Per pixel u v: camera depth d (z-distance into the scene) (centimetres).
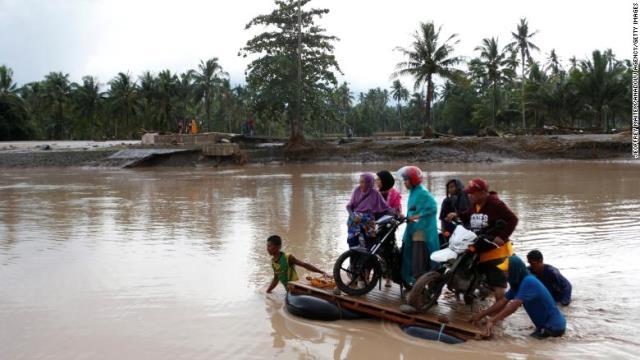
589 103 5784
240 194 2059
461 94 8931
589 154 3838
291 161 4162
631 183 2200
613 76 5575
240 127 10038
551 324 598
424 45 4953
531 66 6744
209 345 593
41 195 2119
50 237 1220
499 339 598
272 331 634
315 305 674
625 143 3825
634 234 1139
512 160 3888
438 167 3497
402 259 709
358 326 653
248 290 792
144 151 4016
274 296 764
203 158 3966
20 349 587
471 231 660
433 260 652
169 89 8394
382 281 792
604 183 2220
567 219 1347
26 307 725
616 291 748
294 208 1645
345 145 4294
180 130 4991
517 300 605
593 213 1438
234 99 9838
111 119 8481
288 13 4391
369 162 4091
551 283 700
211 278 856
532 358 548
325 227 1304
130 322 664
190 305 725
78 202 1869
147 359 558
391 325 654
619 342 579
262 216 1491
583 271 853
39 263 970
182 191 2195
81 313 698
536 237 1130
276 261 760
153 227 1336
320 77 4494
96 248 1091
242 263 952
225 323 659
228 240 1159
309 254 1017
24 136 7219
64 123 8925
